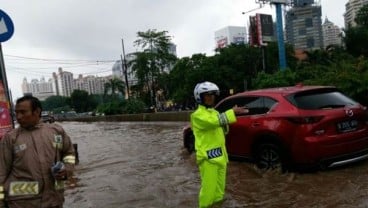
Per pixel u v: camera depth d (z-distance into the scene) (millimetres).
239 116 8023
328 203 5535
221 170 4930
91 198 7047
